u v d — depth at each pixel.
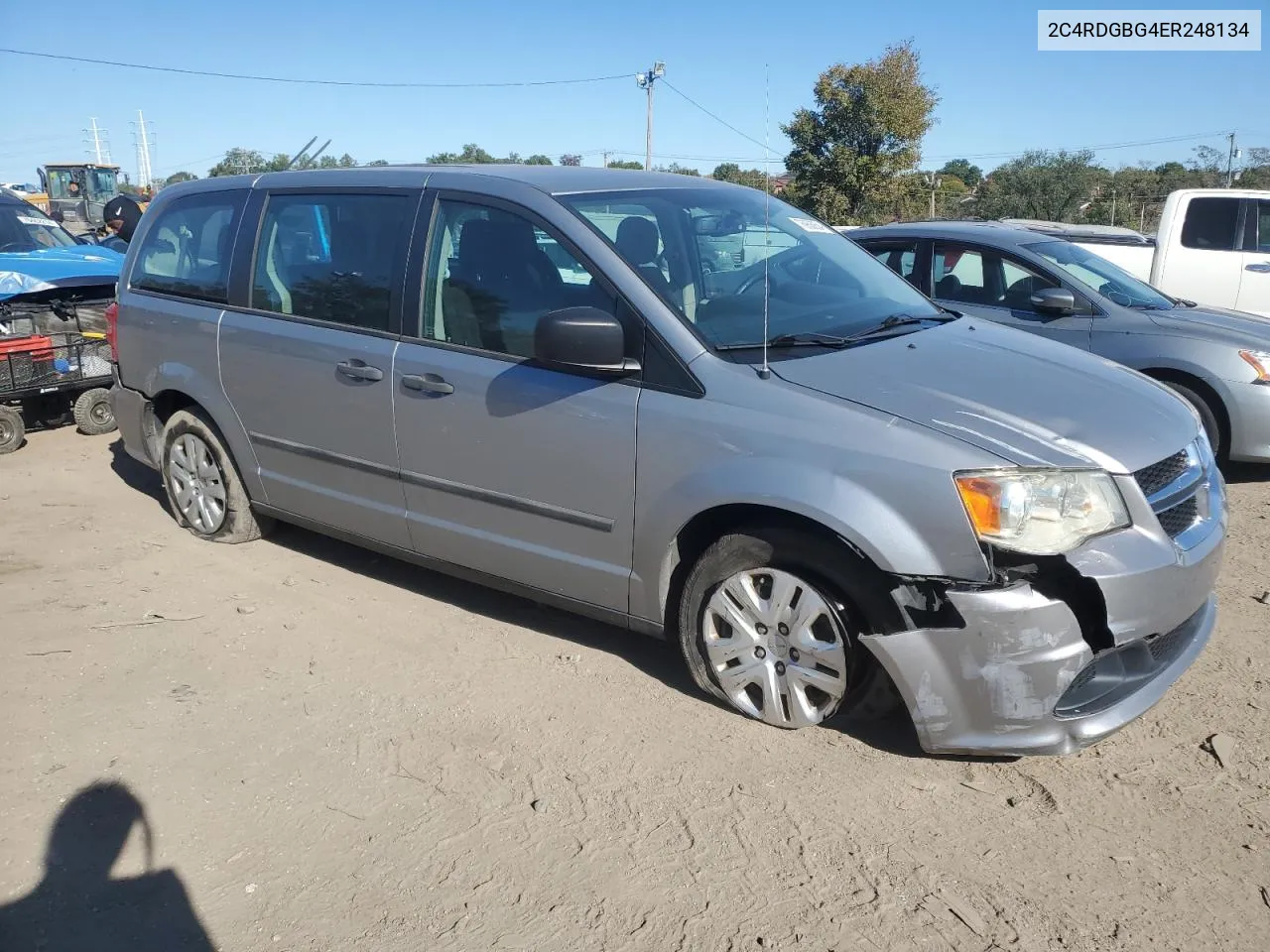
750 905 2.63
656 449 3.36
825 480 3.02
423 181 4.16
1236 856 2.77
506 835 2.94
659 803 3.05
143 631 4.30
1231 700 3.56
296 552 5.21
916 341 3.70
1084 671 2.92
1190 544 3.08
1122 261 10.03
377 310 4.20
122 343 5.48
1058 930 2.53
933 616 2.98
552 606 4.06
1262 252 9.08
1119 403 3.27
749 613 3.34
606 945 2.52
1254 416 6.03
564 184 3.94
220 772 3.27
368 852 2.88
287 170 4.87
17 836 2.96
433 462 4.02
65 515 5.88
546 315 3.33
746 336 3.49
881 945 2.49
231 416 4.88
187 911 2.66
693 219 4.01
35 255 8.02
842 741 3.34
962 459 2.88
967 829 2.91
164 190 5.47
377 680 3.85
